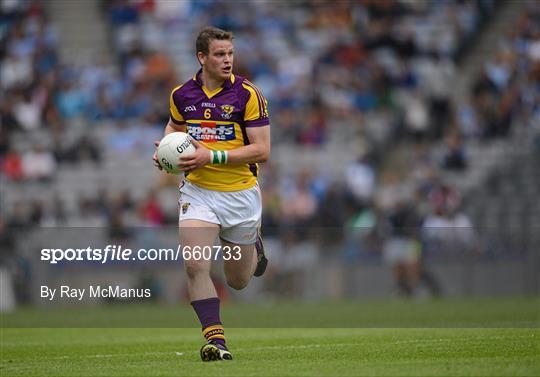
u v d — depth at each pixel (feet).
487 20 343.05
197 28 328.49
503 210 276.21
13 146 288.30
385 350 95.40
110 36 331.98
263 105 91.97
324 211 257.55
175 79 309.01
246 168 92.94
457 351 91.86
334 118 300.61
